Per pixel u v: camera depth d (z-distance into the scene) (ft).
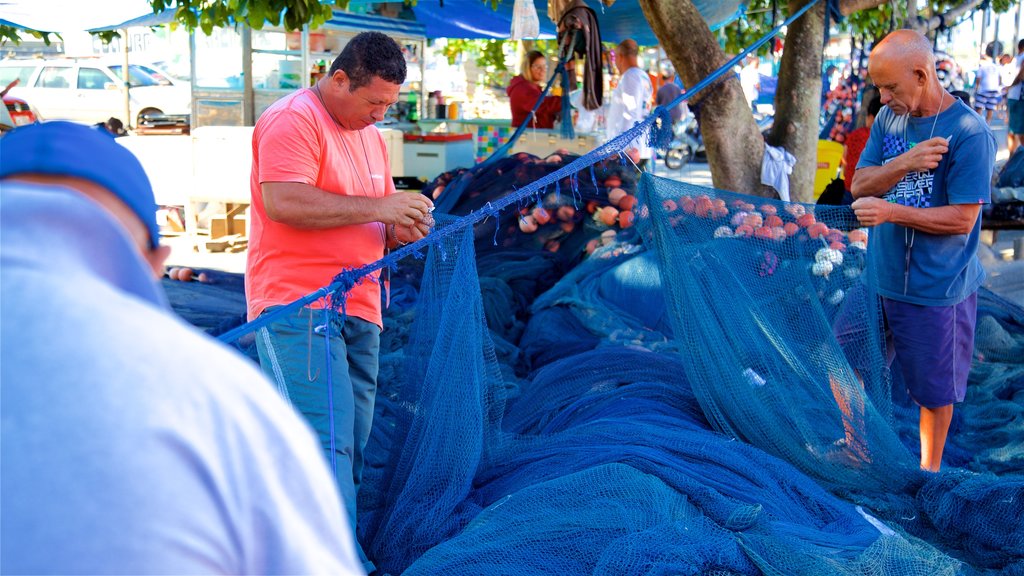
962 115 12.92
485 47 67.82
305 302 10.30
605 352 16.08
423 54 50.31
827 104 34.01
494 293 20.71
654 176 13.88
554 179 12.66
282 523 3.73
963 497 12.26
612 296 20.10
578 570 10.37
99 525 3.35
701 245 13.76
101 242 3.84
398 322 19.83
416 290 22.07
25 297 3.54
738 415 13.44
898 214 12.98
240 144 32.19
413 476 12.28
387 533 12.04
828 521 12.01
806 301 13.73
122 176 4.17
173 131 41.14
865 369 13.87
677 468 12.08
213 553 3.54
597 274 20.99
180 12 23.12
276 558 3.73
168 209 34.24
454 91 80.12
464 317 12.43
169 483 3.44
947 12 30.73
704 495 11.46
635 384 15.12
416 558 11.73
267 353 11.16
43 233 3.71
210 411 3.60
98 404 3.42
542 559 10.50
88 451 3.38
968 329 13.75
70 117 62.44
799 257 13.78
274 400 3.89
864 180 13.73
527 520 11.04
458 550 10.62
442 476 12.25
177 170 34.04
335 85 11.17
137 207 4.23
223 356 3.79
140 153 33.94
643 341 18.19
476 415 12.39
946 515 12.32
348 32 43.04
